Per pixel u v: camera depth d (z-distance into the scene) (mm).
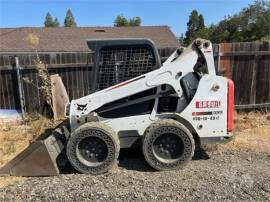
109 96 3426
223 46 5605
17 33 14406
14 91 5578
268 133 4770
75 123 3465
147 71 3479
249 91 5781
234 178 3061
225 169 3307
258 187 2902
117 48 3467
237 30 34438
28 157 3285
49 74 5590
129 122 3455
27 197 2814
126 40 3438
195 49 3410
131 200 2729
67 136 3604
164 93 3443
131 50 3465
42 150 3266
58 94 5457
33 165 3279
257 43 5684
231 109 3443
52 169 3264
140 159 3645
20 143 4445
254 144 4258
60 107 5484
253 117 5582
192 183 2982
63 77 5648
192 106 3406
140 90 3398
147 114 3465
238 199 2715
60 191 2887
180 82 3422
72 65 5613
